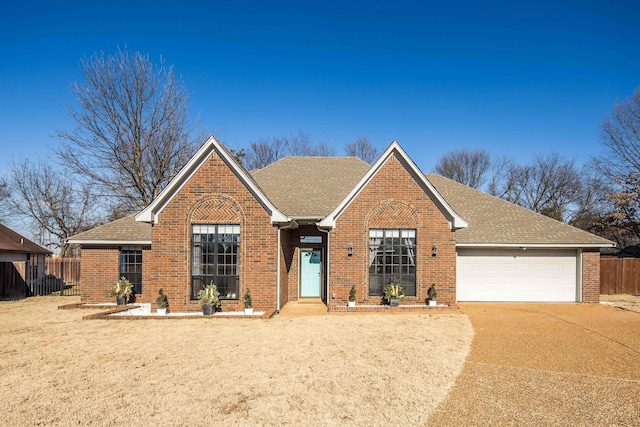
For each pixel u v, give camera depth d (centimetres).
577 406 701
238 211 1606
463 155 5538
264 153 5228
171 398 724
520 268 2006
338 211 1691
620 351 1060
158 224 1594
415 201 1703
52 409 680
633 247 3625
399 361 945
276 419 643
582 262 1978
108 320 1466
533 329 1327
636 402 718
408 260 1700
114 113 3222
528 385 801
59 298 2380
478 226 2058
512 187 5378
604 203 4169
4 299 2328
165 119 3409
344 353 1009
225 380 815
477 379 834
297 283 1983
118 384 794
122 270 1934
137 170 3328
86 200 4238
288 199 1994
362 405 697
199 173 1611
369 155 5225
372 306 1655
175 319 1468
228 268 1606
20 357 980
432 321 1439
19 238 2998
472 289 2000
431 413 670
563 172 5031
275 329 1291
